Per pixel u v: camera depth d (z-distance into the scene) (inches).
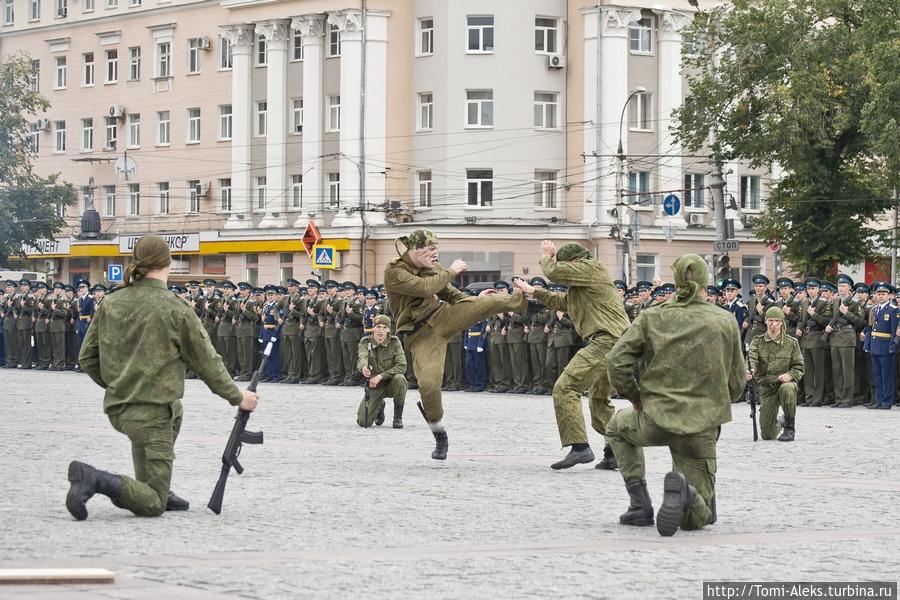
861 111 1812.3
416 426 871.1
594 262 603.5
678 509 410.9
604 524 443.5
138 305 441.1
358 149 2413.9
